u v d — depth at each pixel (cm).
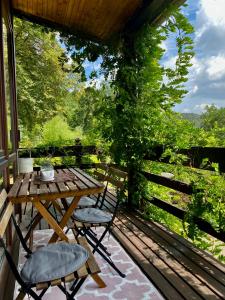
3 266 184
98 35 448
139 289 191
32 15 449
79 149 538
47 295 185
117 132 372
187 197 289
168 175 317
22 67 935
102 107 400
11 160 281
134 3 331
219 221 223
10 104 343
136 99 366
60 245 166
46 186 226
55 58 1009
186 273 210
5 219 138
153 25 341
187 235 262
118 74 392
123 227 316
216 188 229
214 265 223
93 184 229
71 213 217
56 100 1040
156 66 349
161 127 330
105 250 232
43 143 541
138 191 374
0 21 253
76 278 136
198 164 253
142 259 233
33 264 143
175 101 330
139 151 359
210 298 177
